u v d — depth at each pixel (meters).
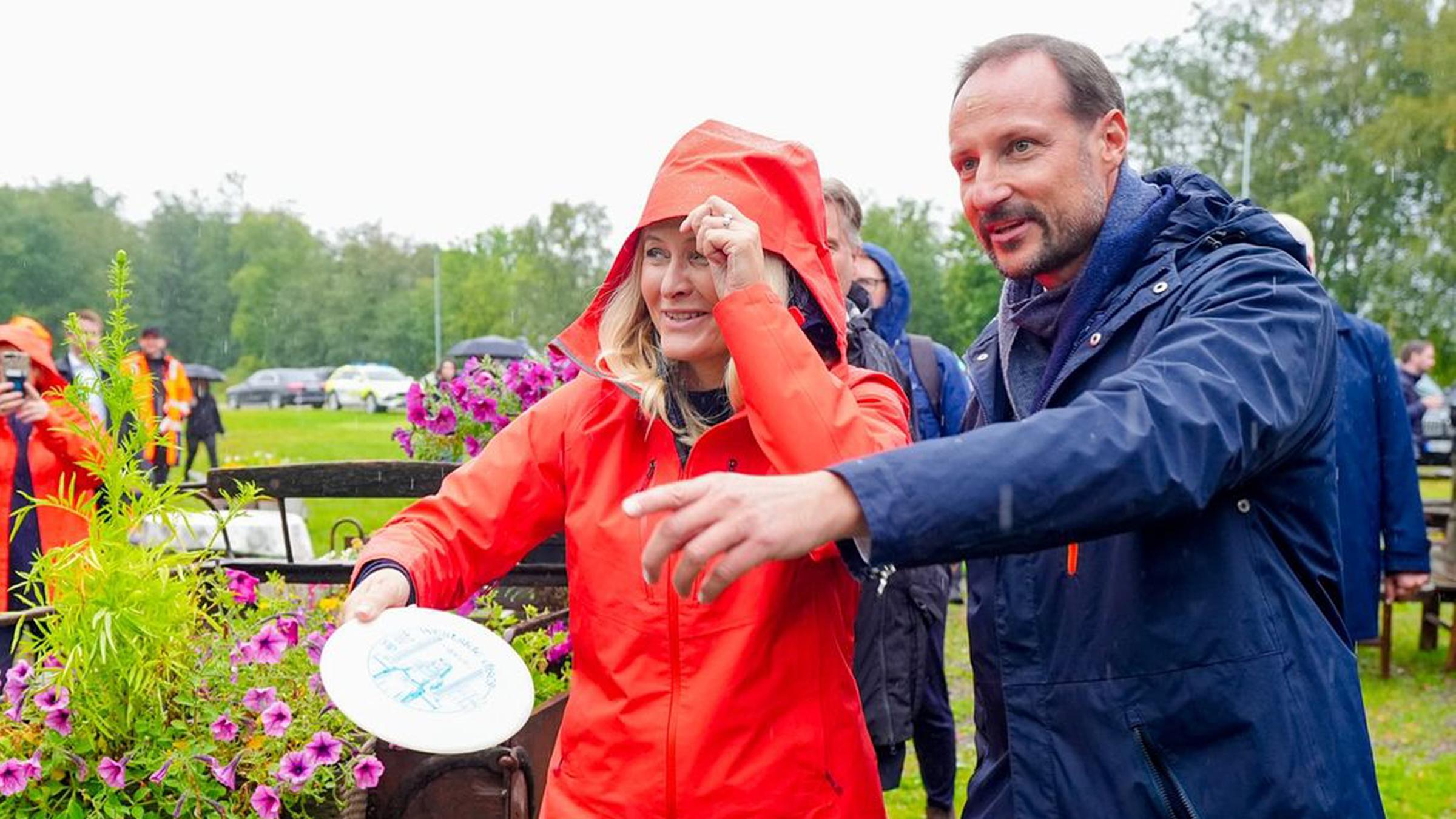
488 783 2.35
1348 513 4.07
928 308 63.62
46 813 2.17
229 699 2.29
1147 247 1.70
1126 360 1.65
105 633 2.09
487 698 1.63
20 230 67.44
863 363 3.23
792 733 1.68
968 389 3.71
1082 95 1.71
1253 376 1.39
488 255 88.25
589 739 1.73
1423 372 12.93
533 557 3.40
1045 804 1.64
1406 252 34.84
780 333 1.55
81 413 2.30
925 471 1.21
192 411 15.88
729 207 1.62
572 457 1.82
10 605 4.02
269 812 2.15
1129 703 1.58
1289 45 38.28
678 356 1.74
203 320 79.50
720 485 1.18
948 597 3.39
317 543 8.62
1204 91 43.53
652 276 1.78
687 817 1.66
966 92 1.76
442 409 3.67
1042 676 1.67
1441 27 35.41
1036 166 1.70
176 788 2.19
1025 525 1.22
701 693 1.65
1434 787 4.62
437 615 1.72
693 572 1.18
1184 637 1.54
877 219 66.12
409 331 78.69
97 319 7.99
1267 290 1.50
